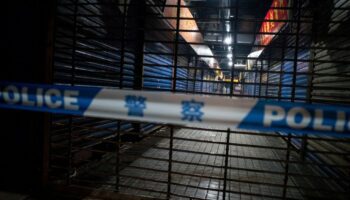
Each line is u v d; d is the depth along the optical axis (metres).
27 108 2.36
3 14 2.96
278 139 7.33
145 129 6.30
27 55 2.95
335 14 4.03
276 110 1.97
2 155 3.08
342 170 3.53
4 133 3.05
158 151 5.18
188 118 2.10
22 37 2.95
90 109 2.26
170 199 2.99
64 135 3.42
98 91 2.23
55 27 3.00
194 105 2.08
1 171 3.09
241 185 3.59
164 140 6.33
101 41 4.30
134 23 5.38
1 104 2.39
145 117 2.17
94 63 4.11
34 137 2.99
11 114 3.02
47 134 3.02
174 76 2.85
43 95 2.31
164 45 7.49
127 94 2.18
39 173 3.01
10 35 2.97
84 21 3.79
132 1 4.95
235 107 2.03
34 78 2.95
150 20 5.72
